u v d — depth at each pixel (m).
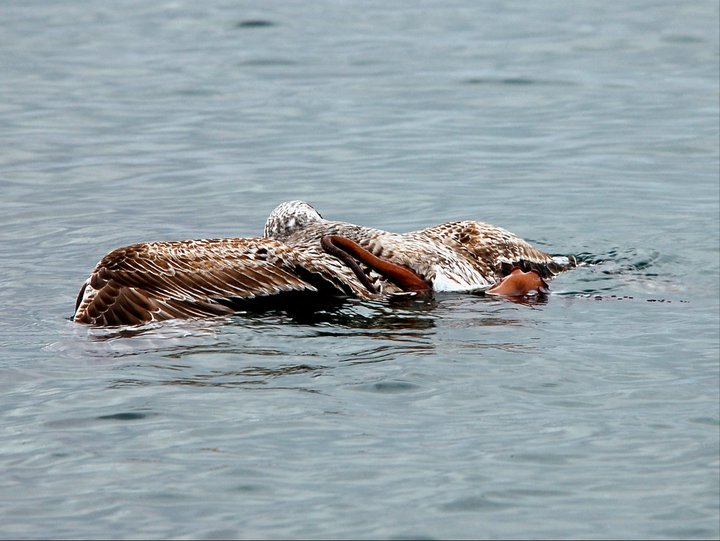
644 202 53.19
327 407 27.56
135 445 25.64
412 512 22.58
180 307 33.94
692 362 30.81
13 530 22.00
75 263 43.78
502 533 21.78
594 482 23.77
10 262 43.81
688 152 61.84
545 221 50.38
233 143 64.69
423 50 87.69
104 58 85.88
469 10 102.94
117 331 33.06
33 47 89.50
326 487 23.59
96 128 67.75
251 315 34.34
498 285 37.72
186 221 50.78
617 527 21.98
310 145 64.06
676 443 25.59
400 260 37.62
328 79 79.31
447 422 26.78
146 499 23.17
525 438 25.92
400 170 59.12
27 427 26.66
